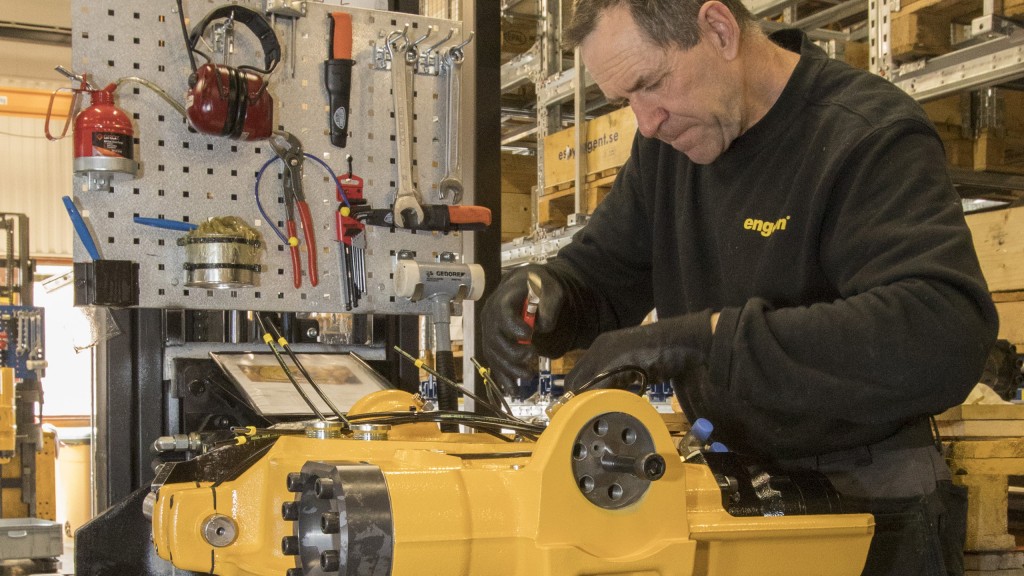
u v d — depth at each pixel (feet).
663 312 4.90
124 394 4.66
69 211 4.51
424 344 6.79
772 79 4.12
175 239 4.76
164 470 3.20
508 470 2.44
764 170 4.16
